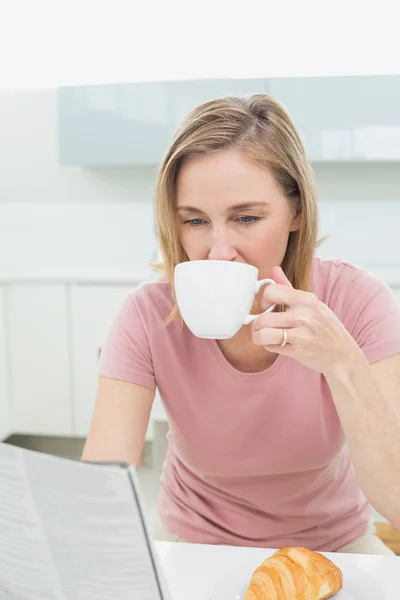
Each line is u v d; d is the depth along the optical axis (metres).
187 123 0.89
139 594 0.52
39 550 0.53
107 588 0.52
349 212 3.72
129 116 3.44
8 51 3.71
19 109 3.91
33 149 3.94
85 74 3.68
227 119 0.86
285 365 0.98
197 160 0.84
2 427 3.40
